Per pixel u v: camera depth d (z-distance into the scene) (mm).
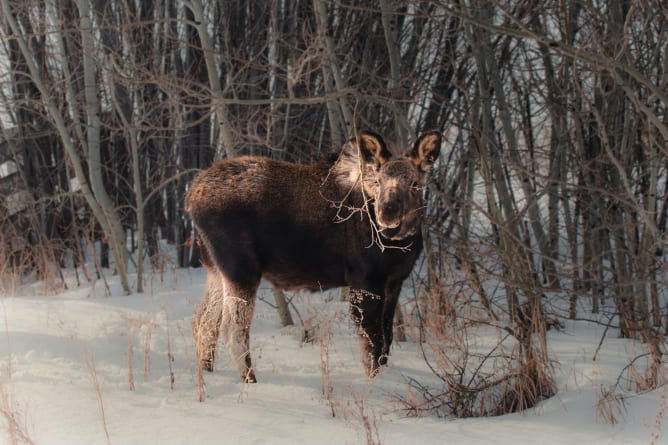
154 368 6012
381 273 5789
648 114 4973
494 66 7410
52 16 8852
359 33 8820
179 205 10633
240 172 6023
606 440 4301
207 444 4199
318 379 5785
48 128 10656
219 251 5914
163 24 9875
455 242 6555
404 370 6020
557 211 8750
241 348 5773
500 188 7016
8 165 11797
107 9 9781
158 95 10250
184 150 10570
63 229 11148
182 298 8594
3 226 10656
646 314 5707
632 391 5105
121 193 11078
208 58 7105
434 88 8570
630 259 6609
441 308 6797
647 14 5961
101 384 5434
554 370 5648
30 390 5094
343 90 6078
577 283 7531
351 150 5855
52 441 4180
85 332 6680
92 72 8641
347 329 7375
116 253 9055
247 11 9766
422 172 5684
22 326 6754
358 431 4473
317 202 5930
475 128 6594
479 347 6484
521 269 5734
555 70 8250
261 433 4395
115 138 10875
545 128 9133
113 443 4180
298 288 6266
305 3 9086
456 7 6488
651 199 6027
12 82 9258
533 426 4590
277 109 9273
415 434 4445
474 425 4668
